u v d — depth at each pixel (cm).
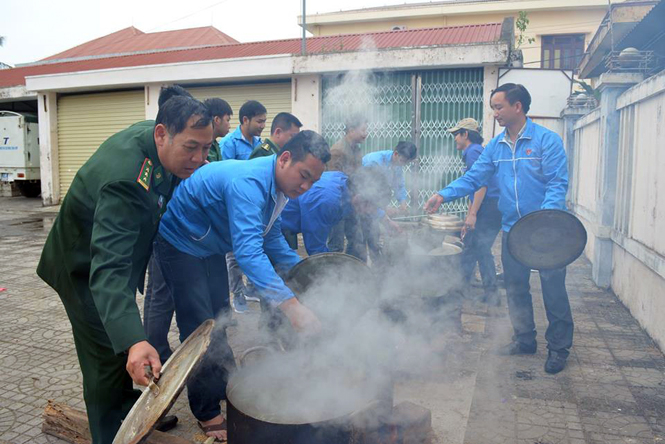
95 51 1723
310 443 163
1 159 1384
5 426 245
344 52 825
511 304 325
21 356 329
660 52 634
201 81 970
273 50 1062
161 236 228
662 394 275
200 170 224
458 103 804
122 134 187
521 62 884
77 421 228
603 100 486
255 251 203
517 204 311
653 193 358
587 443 230
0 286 507
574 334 365
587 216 620
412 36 984
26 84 1159
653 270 341
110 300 162
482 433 238
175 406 270
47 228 898
